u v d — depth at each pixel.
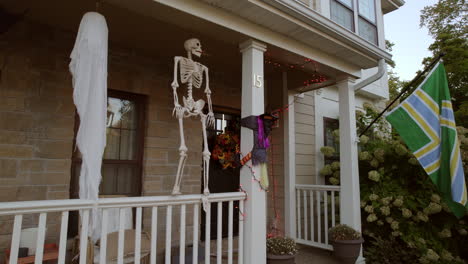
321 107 6.19
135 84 3.97
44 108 3.23
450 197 3.89
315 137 5.90
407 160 4.81
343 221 4.28
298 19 3.25
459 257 4.57
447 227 4.50
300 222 5.02
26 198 3.04
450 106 3.88
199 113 2.65
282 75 5.29
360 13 5.44
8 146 2.98
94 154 2.11
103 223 2.10
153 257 2.32
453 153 3.72
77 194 3.46
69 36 3.50
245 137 3.12
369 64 4.46
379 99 8.08
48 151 3.21
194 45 2.69
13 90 3.06
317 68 4.18
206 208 2.59
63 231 1.93
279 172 5.24
